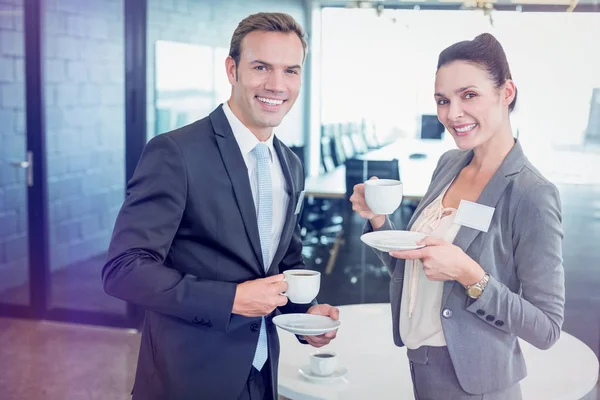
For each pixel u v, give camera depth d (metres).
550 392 1.93
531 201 1.44
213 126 1.60
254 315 1.50
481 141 1.52
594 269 5.37
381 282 5.72
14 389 3.65
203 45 5.61
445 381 1.56
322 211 6.19
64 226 5.46
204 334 1.58
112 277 1.50
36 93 4.77
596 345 4.42
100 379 3.81
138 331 4.69
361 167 5.46
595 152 5.55
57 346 4.39
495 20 5.86
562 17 5.56
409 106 6.77
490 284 1.43
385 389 1.93
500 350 1.51
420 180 5.73
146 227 1.50
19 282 5.07
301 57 1.60
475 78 1.48
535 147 5.67
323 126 6.96
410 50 6.67
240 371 1.60
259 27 1.55
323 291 5.57
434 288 1.58
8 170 5.02
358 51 6.84
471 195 1.58
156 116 4.86
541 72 5.61
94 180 5.61
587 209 5.58
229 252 1.57
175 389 1.58
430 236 1.57
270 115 1.58
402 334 1.66
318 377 2.00
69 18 5.27
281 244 1.68
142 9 4.58
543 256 1.43
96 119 5.52
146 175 1.53
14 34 4.91
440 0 6.34
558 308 1.44
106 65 5.43
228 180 1.57
